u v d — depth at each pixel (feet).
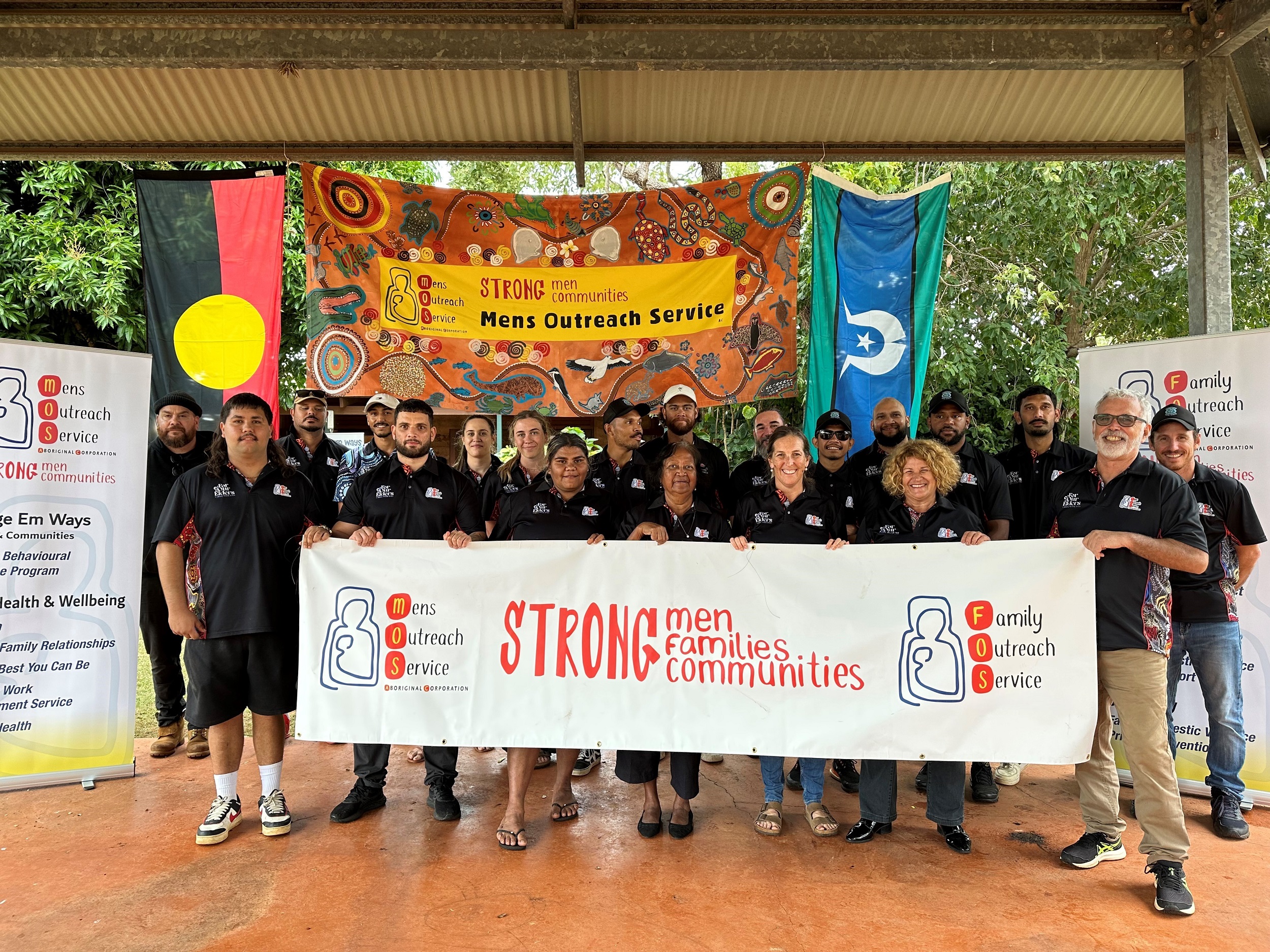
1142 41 13.76
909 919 9.55
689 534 12.26
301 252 29.17
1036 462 14.56
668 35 13.51
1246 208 29.84
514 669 11.76
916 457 11.77
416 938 9.10
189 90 15.14
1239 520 12.34
